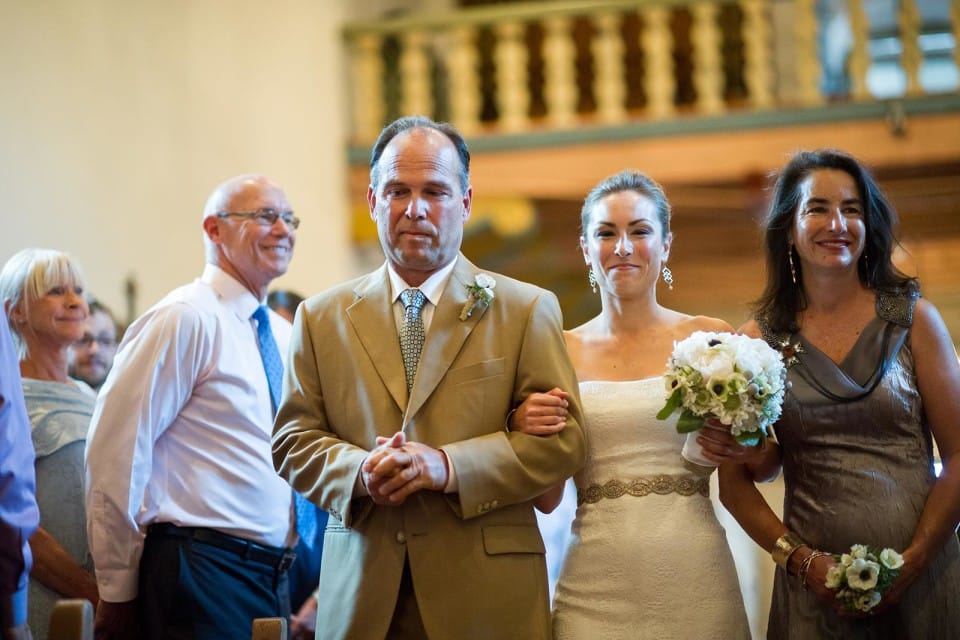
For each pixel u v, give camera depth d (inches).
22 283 141.4
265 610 134.0
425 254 115.5
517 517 113.4
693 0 323.9
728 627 121.4
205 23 291.1
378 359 115.3
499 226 328.2
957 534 120.1
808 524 117.3
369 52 327.0
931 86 355.3
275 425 118.3
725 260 349.7
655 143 321.4
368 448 113.4
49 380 142.8
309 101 312.7
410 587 110.7
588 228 135.0
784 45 354.0
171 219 277.1
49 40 251.4
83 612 94.0
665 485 124.4
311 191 310.0
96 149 260.1
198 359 133.4
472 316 117.0
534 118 379.2
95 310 172.4
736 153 318.0
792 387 119.7
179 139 281.3
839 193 122.5
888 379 116.7
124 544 127.4
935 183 320.2
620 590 121.7
